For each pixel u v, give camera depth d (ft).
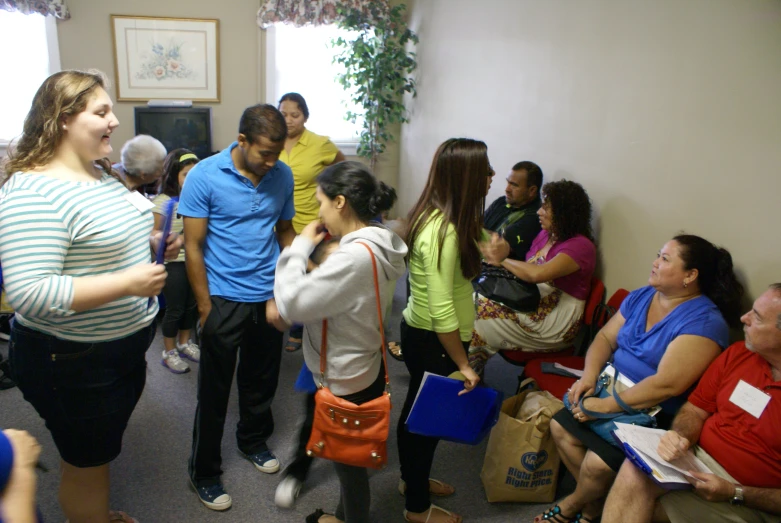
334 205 4.70
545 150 10.25
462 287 5.80
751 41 6.10
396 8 16.61
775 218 5.91
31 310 4.10
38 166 4.45
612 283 8.57
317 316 4.55
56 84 4.40
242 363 7.08
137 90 16.62
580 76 9.13
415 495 6.42
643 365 6.35
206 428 6.58
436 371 5.90
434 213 5.49
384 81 16.46
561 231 8.57
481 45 12.56
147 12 16.15
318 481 7.29
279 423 8.49
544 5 10.05
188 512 6.66
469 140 5.41
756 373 5.41
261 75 17.46
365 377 5.00
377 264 4.55
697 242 6.07
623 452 6.07
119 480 7.13
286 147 10.39
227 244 6.40
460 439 5.81
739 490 5.16
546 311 8.52
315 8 16.63
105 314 4.74
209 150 16.57
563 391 7.34
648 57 7.62
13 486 2.77
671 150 7.29
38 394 4.83
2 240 4.13
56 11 15.20
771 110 5.91
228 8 16.66
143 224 5.07
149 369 9.99
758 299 5.30
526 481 6.86
